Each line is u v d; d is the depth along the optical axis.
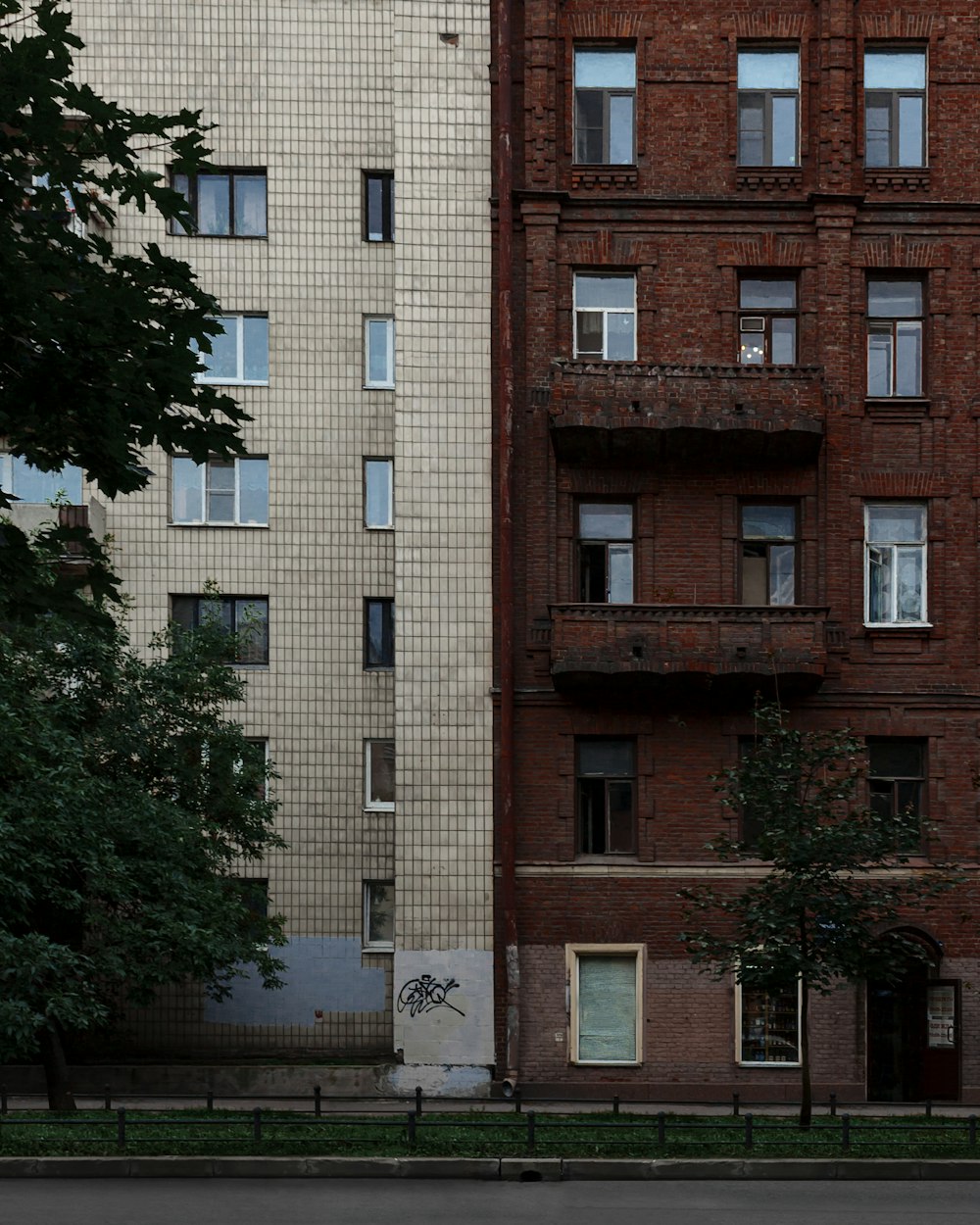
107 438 12.76
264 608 30.89
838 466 29.67
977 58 30.31
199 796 26.22
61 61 11.48
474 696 29.45
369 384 31.25
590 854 29.44
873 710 29.45
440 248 30.14
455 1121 20.64
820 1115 24.16
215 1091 28.42
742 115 30.55
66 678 25.02
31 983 21.81
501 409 29.55
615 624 28.52
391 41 31.48
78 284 12.20
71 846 22.77
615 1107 22.23
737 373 28.97
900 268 30.14
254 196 31.61
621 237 30.19
